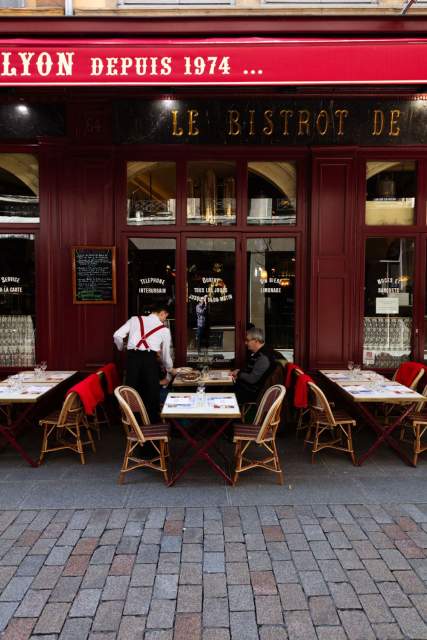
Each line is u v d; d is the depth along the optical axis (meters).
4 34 5.07
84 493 4.26
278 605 2.82
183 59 4.32
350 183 6.12
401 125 6.01
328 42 4.33
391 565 3.19
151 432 4.50
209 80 4.34
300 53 4.32
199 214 6.33
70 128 5.98
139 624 2.68
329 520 3.78
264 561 3.24
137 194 6.26
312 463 4.98
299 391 5.10
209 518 3.81
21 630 2.63
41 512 3.91
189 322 6.36
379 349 6.41
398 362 6.41
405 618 2.72
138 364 5.23
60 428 5.35
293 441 5.70
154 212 6.28
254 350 5.66
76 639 2.57
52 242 6.15
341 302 6.25
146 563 3.22
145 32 5.06
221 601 2.85
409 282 6.34
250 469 4.83
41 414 6.18
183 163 6.19
